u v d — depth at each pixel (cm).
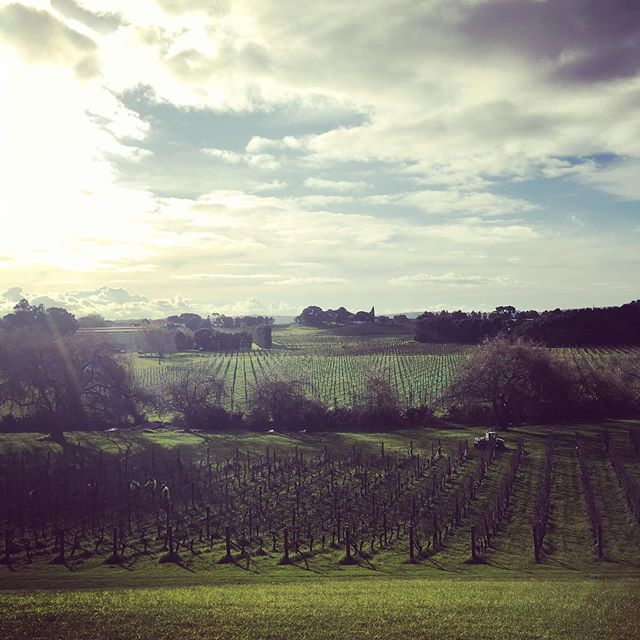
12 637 2361
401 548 4381
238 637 2375
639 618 2584
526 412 9388
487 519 4772
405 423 9406
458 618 2566
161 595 3003
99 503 5462
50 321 15300
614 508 5200
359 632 2416
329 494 5697
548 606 2741
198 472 6384
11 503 5422
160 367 15800
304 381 11244
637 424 9225
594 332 16138
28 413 9531
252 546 4431
